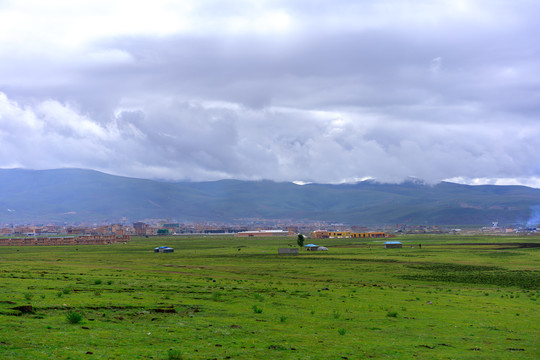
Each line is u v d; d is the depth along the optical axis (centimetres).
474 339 4166
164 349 3162
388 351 3512
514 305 6606
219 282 8294
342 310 5431
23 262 13762
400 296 7162
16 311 3919
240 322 4297
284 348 3400
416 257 18462
